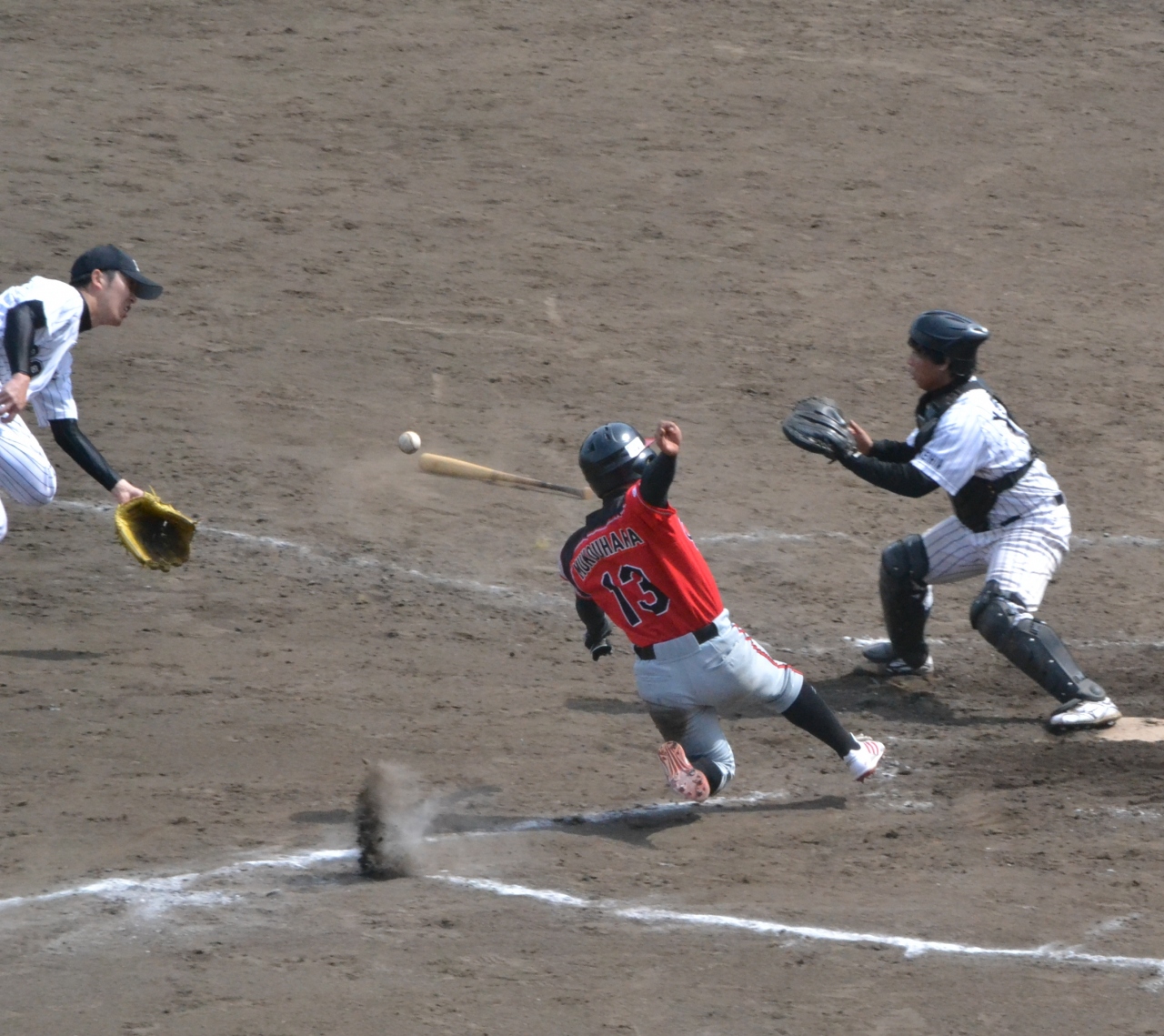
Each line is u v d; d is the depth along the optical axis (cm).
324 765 2389
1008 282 5628
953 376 2645
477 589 3359
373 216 5847
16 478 2775
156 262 5284
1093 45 8194
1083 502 4053
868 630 3228
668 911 1869
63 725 2523
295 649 2964
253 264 5353
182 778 2316
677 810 2253
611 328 5075
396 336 4903
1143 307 5484
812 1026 1579
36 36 7450
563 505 3875
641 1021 1588
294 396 4447
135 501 2745
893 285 5553
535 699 2762
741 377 4788
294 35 7725
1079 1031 1566
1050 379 4859
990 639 2645
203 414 4288
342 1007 1616
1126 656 3056
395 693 2752
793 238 5894
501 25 8025
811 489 4078
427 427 4306
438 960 1728
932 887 1950
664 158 6550
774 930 1809
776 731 2636
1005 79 7656
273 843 2078
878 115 7131
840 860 2050
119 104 6706
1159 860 2028
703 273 5553
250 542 3528
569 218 5947
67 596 3191
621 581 2116
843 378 4788
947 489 2594
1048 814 2211
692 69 7556
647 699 2175
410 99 7025
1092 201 6400
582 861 2034
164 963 1719
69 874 1966
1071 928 1816
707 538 3738
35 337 2650
